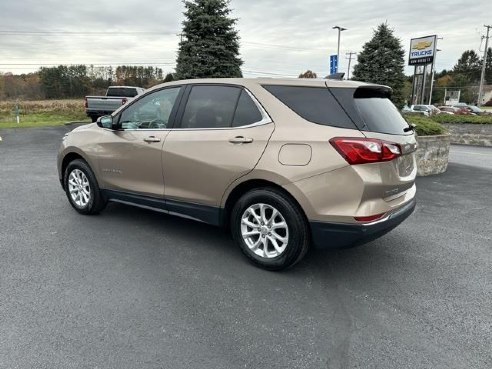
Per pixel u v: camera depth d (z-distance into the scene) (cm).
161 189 439
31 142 1404
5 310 305
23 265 382
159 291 339
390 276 376
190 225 502
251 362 254
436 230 509
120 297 328
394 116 386
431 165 894
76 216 532
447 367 252
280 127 358
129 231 479
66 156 541
